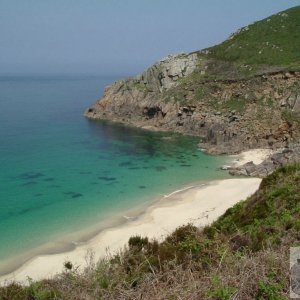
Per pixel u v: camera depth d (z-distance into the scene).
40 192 44.84
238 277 7.82
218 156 62.97
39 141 75.00
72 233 33.34
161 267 9.45
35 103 147.88
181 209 39.03
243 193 43.44
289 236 10.32
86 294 8.46
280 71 78.69
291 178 17.20
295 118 68.50
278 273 7.90
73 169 55.25
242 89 80.44
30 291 8.99
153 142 73.56
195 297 7.45
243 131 69.06
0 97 177.62
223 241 10.80
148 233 32.53
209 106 81.25
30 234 33.03
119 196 43.84
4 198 42.56
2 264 27.38
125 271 9.66
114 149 68.38
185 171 54.59
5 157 61.78
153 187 47.25
